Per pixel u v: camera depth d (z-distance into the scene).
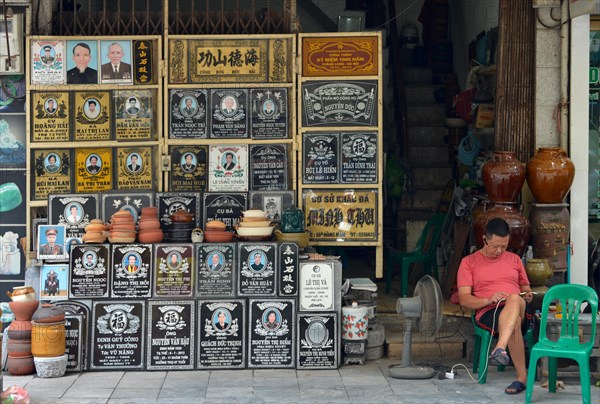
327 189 8.38
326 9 12.59
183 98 8.35
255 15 8.60
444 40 12.66
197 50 8.34
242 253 7.75
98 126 8.35
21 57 8.26
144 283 7.71
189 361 7.71
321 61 8.36
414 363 7.85
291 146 8.36
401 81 12.02
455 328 8.27
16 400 6.46
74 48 8.31
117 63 8.34
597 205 8.55
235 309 7.73
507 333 6.87
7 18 8.23
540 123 8.31
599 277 8.41
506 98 8.35
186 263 7.73
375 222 8.38
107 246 7.71
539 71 8.30
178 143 8.34
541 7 8.24
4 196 8.38
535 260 7.81
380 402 6.77
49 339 7.43
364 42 8.35
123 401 6.77
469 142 10.27
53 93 8.33
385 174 11.24
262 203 8.28
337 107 8.35
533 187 8.06
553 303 7.79
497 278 7.34
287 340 7.74
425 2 12.89
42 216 8.44
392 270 10.24
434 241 9.73
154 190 8.34
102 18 8.50
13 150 8.37
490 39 10.30
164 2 8.34
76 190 8.35
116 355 7.67
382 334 8.18
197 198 8.20
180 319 7.71
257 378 7.46
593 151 8.55
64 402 6.72
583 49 8.21
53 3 8.58
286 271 7.73
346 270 11.17
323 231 8.38
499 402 6.78
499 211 8.05
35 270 7.88
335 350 7.76
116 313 7.69
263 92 8.36
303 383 7.30
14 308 7.52
